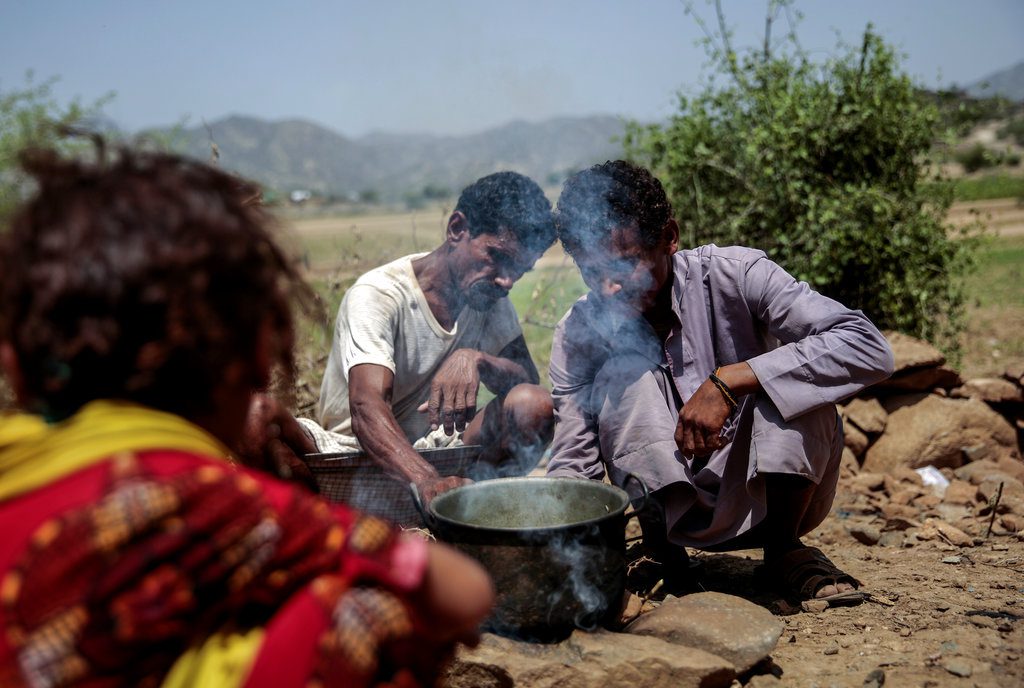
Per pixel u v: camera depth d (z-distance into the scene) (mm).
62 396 1128
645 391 2924
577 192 2713
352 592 1153
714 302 2943
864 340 2719
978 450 4238
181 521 1057
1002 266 13992
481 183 3086
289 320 1257
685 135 5695
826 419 2811
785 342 2893
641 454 2867
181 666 1087
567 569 2311
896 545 3514
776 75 5645
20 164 1189
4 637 1045
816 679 2395
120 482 1054
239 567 1085
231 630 1116
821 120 5418
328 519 1174
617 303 2857
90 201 1100
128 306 1065
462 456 3139
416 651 1237
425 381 3361
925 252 5570
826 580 2900
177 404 1151
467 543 2332
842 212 5285
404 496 3088
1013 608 2787
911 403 4426
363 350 3049
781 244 5469
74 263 1060
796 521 2934
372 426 2916
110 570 1026
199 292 1089
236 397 1222
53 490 1085
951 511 3768
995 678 2338
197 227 1105
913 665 2439
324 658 1122
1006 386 4488
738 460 2848
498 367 3275
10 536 1073
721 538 2836
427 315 3250
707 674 2244
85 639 1023
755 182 5594
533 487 2684
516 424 3238
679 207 5754
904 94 5480
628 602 2695
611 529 2361
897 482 4070
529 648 2377
